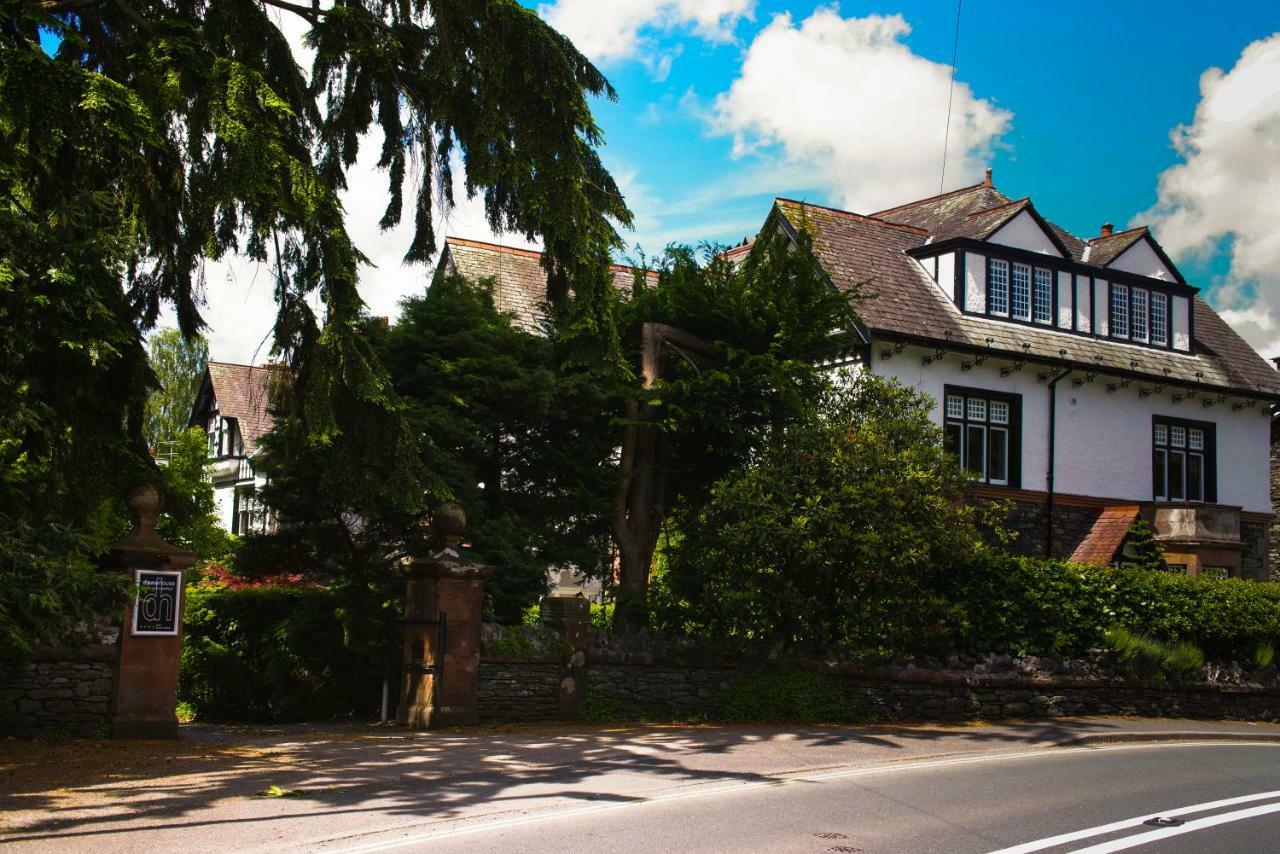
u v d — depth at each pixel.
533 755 11.38
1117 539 23.86
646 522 16.92
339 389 12.32
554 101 12.77
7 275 9.66
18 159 10.52
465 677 13.96
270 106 11.14
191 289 13.62
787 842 7.57
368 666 16.03
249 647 18.28
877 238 25.52
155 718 12.29
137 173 12.22
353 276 11.86
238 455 38.69
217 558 25.50
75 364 11.30
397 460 12.66
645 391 16.39
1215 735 15.60
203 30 12.20
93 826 7.54
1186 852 7.57
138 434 12.97
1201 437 27.30
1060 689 16.69
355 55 12.80
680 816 8.40
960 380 23.47
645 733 13.45
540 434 16.69
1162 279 27.22
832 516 15.09
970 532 16.02
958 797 9.60
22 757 10.48
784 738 13.27
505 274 24.55
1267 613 18.89
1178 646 17.88
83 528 11.97
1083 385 25.17
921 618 16.02
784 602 15.48
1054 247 25.70
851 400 17.23
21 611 10.17
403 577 15.22
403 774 10.01
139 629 12.20
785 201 24.33
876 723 15.28
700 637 15.80
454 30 12.62
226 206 11.34
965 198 27.69
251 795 8.79
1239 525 25.52
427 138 13.88
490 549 15.23
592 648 14.97
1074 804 9.38
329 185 13.80
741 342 17.33
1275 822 8.71
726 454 17.34
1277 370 29.33
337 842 7.26
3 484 10.66
